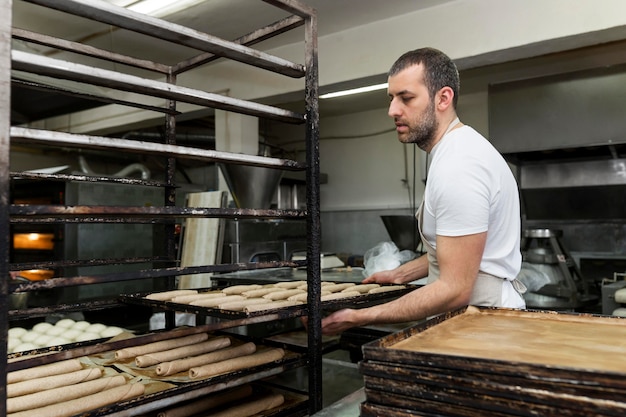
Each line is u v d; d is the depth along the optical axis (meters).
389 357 0.70
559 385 0.58
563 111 3.93
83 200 4.13
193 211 1.06
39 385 1.18
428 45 3.37
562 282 3.40
